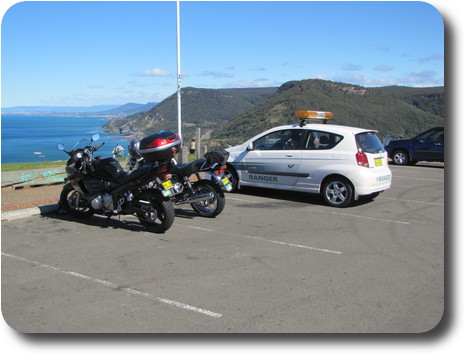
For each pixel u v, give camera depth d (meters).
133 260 5.34
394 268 5.12
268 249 5.83
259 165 9.48
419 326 3.71
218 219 7.52
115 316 3.84
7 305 4.05
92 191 7.01
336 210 8.30
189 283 4.60
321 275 4.87
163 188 6.41
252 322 3.73
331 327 3.67
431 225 7.22
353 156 8.24
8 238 6.30
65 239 6.26
